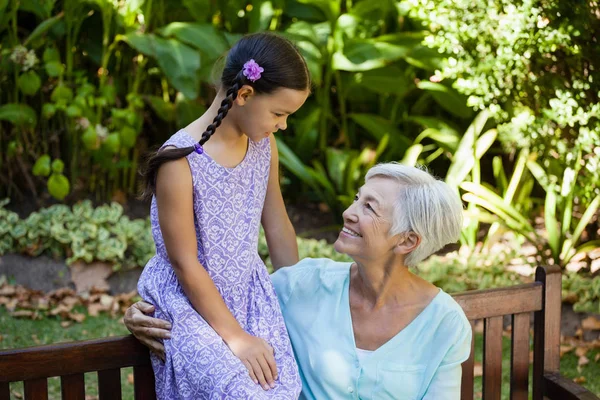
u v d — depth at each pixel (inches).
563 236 173.6
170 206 74.2
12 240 176.1
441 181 80.8
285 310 86.0
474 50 162.1
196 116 200.8
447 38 161.3
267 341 78.8
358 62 195.8
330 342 83.1
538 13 154.5
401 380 80.9
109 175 204.2
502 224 178.1
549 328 94.3
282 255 91.0
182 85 187.8
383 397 81.3
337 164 202.5
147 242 180.2
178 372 73.9
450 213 79.1
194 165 74.5
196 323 75.0
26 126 197.5
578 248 174.2
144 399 80.4
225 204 76.6
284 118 76.0
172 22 211.0
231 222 77.4
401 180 79.9
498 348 92.8
